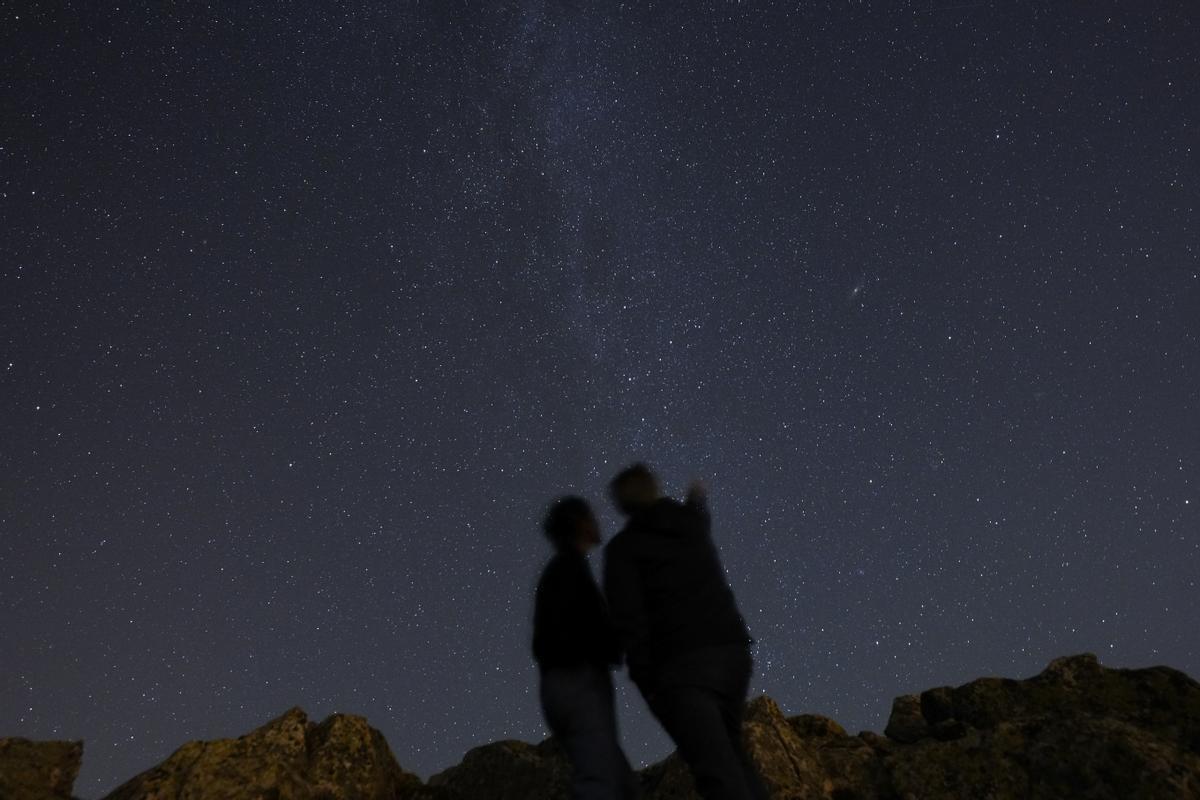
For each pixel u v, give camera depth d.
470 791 6.66
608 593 4.25
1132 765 5.46
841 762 6.18
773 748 6.06
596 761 4.24
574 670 4.42
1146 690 6.58
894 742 6.89
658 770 6.53
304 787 5.77
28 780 5.92
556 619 4.50
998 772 5.79
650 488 4.56
